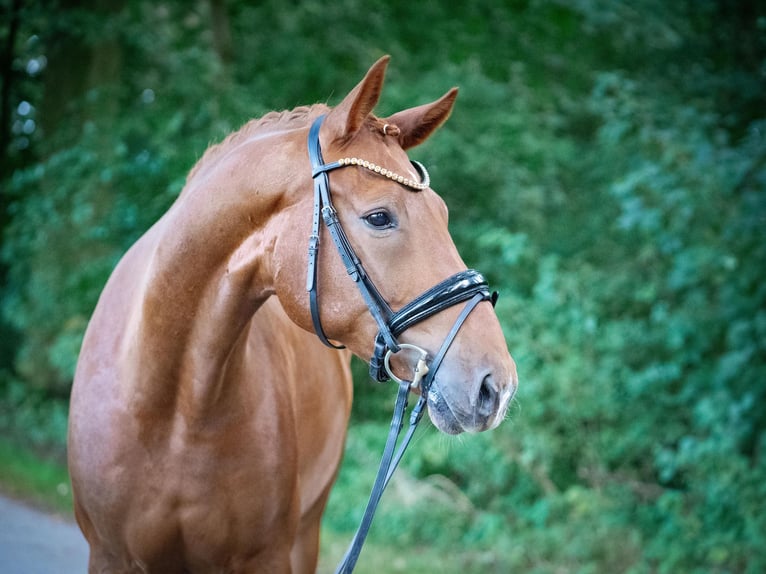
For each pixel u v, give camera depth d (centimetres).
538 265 978
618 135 884
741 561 712
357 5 1292
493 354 258
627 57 1209
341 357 438
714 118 859
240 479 311
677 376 780
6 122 1307
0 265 1240
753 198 779
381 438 913
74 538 707
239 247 294
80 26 1177
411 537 814
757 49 971
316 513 415
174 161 1041
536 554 759
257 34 1307
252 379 319
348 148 278
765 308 788
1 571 601
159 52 1230
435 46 1273
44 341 1101
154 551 315
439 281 265
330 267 273
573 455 842
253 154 296
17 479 855
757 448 777
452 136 1062
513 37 1284
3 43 1305
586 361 802
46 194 1080
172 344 300
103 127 1114
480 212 1077
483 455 803
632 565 728
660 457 754
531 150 1093
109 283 354
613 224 970
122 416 310
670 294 865
